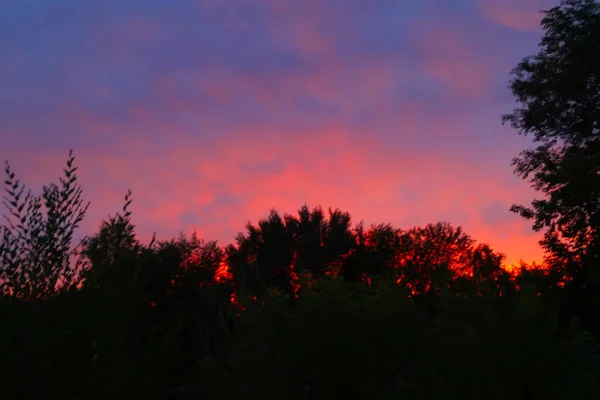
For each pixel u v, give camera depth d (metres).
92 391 4.58
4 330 4.66
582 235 21.73
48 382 4.61
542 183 23.30
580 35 22.83
